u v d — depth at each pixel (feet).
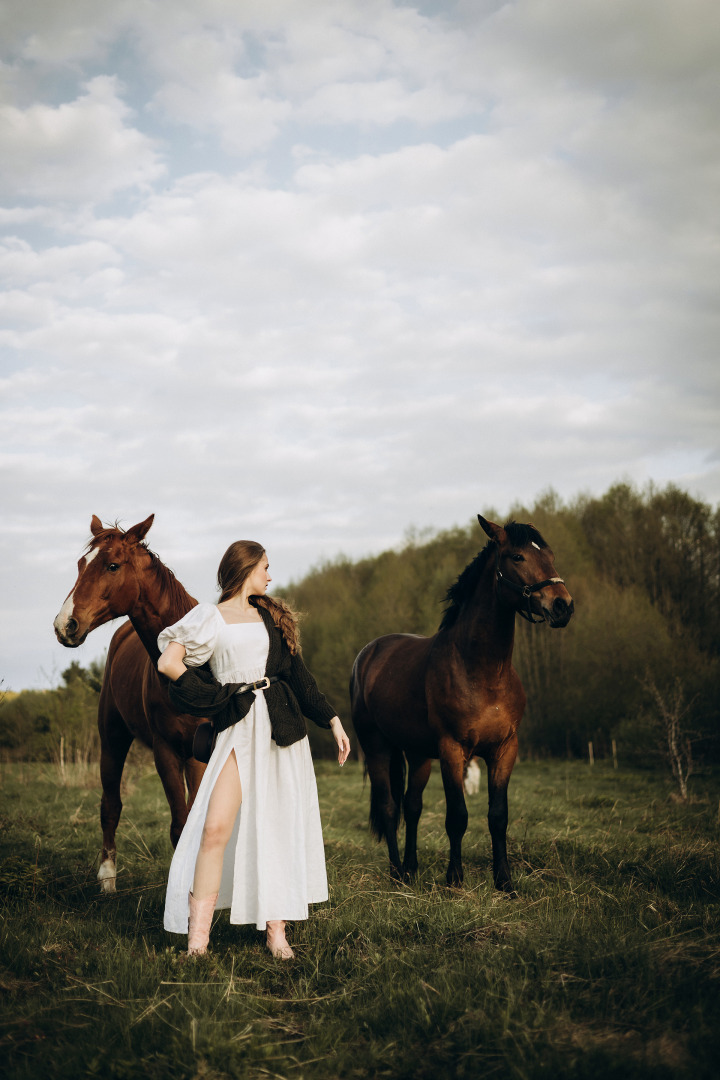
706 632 65.67
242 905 9.40
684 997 7.79
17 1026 7.67
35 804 26.55
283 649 10.28
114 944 10.38
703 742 45.01
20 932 10.46
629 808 25.91
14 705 46.55
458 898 12.14
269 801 9.84
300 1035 7.73
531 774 43.78
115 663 16.11
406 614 79.56
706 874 13.58
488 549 14.25
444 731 14.28
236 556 10.53
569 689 59.00
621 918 10.66
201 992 8.45
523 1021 7.38
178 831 13.29
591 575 70.49
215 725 9.95
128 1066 6.81
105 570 13.05
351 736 78.69
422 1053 7.17
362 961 9.45
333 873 14.88
